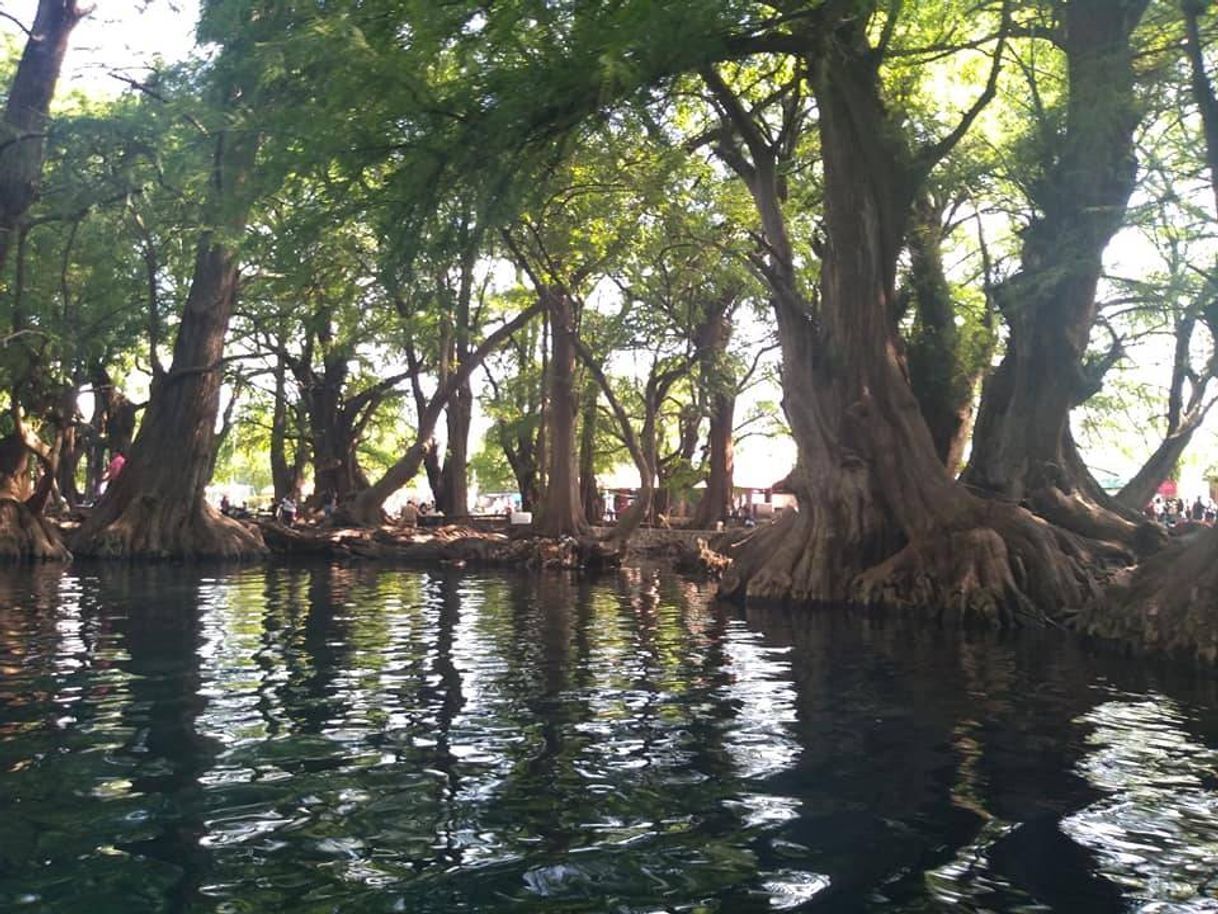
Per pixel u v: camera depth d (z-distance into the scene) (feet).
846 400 62.18
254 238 49.93
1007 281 66.08
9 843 16.56
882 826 18.11
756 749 23.67
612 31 37.58
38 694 28.48
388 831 17.39
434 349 121.90
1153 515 107.24
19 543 86.22
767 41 47.70
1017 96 77.77
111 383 139.85
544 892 14.87
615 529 95.04
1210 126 42.32
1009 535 54.54
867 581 57.93
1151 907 14.69
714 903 14.64
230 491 280.72
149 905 14.19
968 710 28.94
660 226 82.64
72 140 71.15
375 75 39.65
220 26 55.72
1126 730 26.48
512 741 23.91
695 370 132.77
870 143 59.98
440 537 108.99
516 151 42.34
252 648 38.09
